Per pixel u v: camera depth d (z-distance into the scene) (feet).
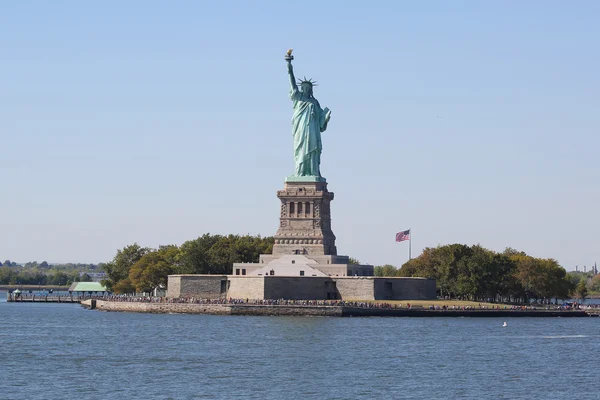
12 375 596.29
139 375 595.47
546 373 620.08
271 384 564.30
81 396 526.98
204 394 533.14
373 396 531.91
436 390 552.82
